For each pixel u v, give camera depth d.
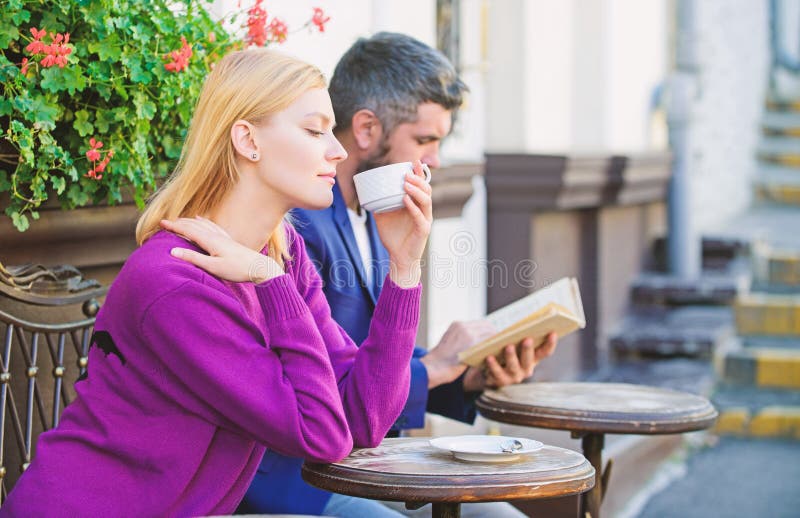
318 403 1.94
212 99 2.00
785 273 8.38
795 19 11.98
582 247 6.56
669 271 7.89
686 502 5.36
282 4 3.49
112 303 1.91
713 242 8.55
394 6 4.49
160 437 1.88
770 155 11.27
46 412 2.62
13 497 1.87
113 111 2.41
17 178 2.28
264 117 1.98
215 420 1.90
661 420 2.68
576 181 5.56
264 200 2.02
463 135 5.49
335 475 1.95
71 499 1.84
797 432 6.64
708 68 9.61
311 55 3.71
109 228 2.66
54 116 2.26
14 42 2.32
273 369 1.92
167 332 1.85
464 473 1.90
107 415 1.88
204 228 1.96
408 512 2.88
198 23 2.58
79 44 2.37
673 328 7.08
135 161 2.48
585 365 6.60
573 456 2.08
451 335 2.90
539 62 6.10
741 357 7.25
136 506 1.87
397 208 2.15
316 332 1.99
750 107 11.12
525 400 2.80
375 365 2.15
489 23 5.88
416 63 2.90
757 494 5.50
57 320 2.63
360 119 2.91
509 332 2.76
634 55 7.47
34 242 2.49
